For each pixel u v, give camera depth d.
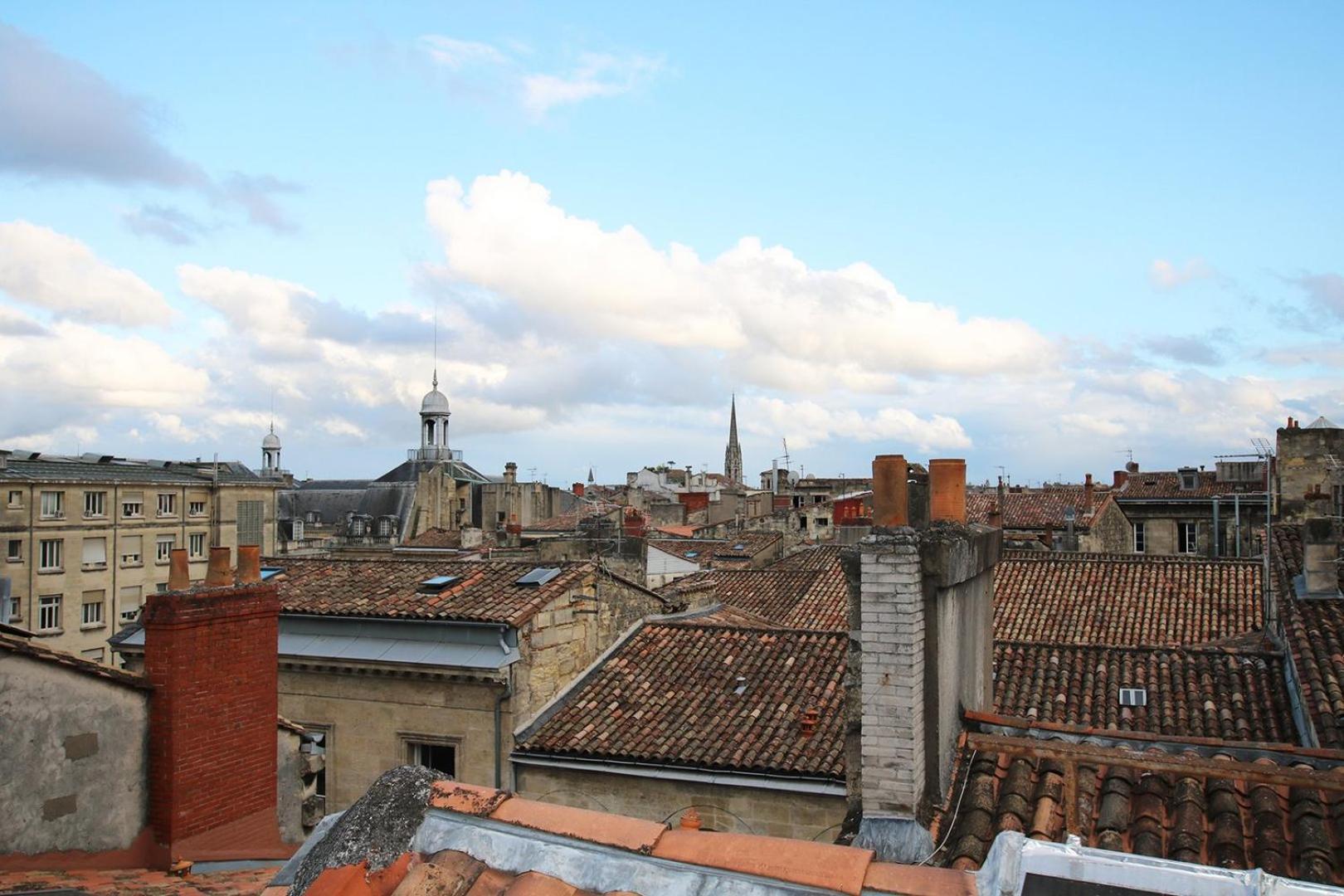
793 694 18.50
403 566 23.30
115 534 65.31
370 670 19.64
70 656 10.30
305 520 93.19
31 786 9.85
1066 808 9.13
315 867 5.30
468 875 5.23
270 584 12.31
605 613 22.02
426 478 95.00
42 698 10.00
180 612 11.07
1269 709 16.39
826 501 71.12
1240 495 57.09
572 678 20.59
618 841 5.39
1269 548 23.56
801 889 5.02
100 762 10.46
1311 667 14.92
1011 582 29.16
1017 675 18.14
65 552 61.97
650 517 80.06
